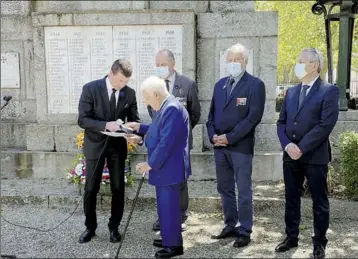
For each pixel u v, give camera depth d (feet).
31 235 13.30
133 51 18.35
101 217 14.82
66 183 17.80
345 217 14.34
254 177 18.04
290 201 11.80
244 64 12.14
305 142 10.85
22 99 19.88
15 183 17.87
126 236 13.20
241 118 12.12
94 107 12.39
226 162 12.67
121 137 12.62
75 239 12.98
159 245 12.43
